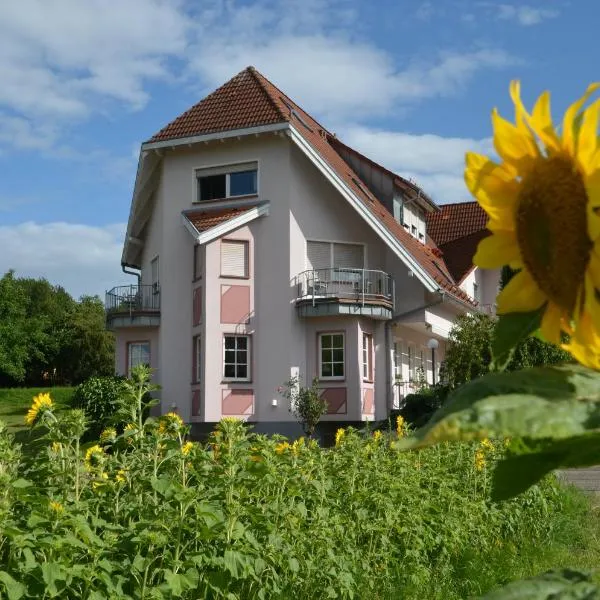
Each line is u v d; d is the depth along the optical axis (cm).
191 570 485
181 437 585
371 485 764
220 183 2408
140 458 552
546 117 87
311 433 2183
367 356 2356
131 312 2403
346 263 2409
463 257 2970
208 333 2266
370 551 708
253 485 604
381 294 2373
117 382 2075
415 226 2872
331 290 2334
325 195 2388
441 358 2964
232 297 2295
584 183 84
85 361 6481
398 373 2512
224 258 2303
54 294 7512
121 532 491
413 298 2420
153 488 507
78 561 452
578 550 905
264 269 2327
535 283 95
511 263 97
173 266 2403
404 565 716
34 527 446
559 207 86
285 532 602
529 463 95
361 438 908
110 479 543
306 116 2869
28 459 512
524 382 85
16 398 4547
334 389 2288
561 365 90
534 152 90
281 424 2270
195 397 2311
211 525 506
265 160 2358
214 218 2317
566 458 94
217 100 2462
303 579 594
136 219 2684
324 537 621
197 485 577
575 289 87
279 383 2283
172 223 2417
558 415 80
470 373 2214
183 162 2425
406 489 777
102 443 599
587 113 83
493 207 96
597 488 1398
